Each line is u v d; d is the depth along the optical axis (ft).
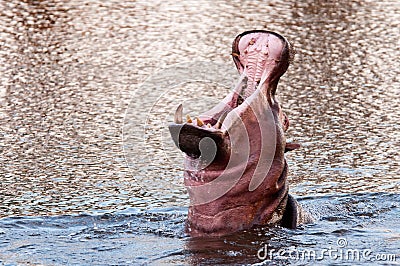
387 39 180.86
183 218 82.84
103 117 125.49
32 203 90.53
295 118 124.77
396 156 107.45
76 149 110.22
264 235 73.61
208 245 71.67
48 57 165.78
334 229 76.89
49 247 73.00
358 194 91.66
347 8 214.90
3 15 202.49
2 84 145.79
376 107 130.82
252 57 73.26
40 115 127.13
